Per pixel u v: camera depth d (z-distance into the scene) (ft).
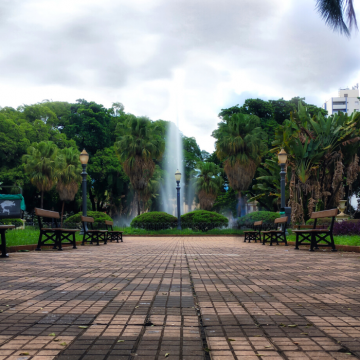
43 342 7.16
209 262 22.25
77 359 6.30
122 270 18.10
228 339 7.30
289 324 8.39
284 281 14.66
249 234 51.21
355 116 71.61
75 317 9.02
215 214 85.25
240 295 11.80
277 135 81.10
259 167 115.03
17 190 119.03
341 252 29.66
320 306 10.23
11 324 8.43
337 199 78.48
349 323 8.49
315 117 80.07
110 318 8.93
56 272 17.19
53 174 117.70
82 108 160.04
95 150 163.22
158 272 17.42
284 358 6.30
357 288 13.05
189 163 171.53
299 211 75.56
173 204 180.75
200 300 11.02
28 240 36.96
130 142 96.84
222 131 96.22
